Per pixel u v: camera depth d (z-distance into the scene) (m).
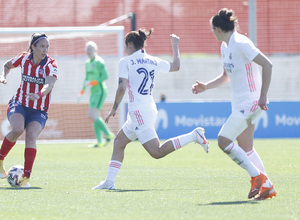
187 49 100.38
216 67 106.44
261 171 23.39
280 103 69.06
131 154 49.50
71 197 23.75
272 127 68.94
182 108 68.38
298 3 99.69
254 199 22.77
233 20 22.33
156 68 26.23
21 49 75.19
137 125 25.86
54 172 35.81
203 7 99.81
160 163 41.66
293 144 58.91
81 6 96.94
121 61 25.89
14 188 27.14
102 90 56.47
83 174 34.62
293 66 103.25
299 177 31.95
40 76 27.19
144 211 19.89
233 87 22.70
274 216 18.53
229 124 22.38
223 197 23.53
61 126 68.06
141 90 25.80
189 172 35.38
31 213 19.66
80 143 65.06
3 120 66.12
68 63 93.31
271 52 100.75
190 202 22.08
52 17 96.19
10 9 95.06
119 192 25.53
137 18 99.00
